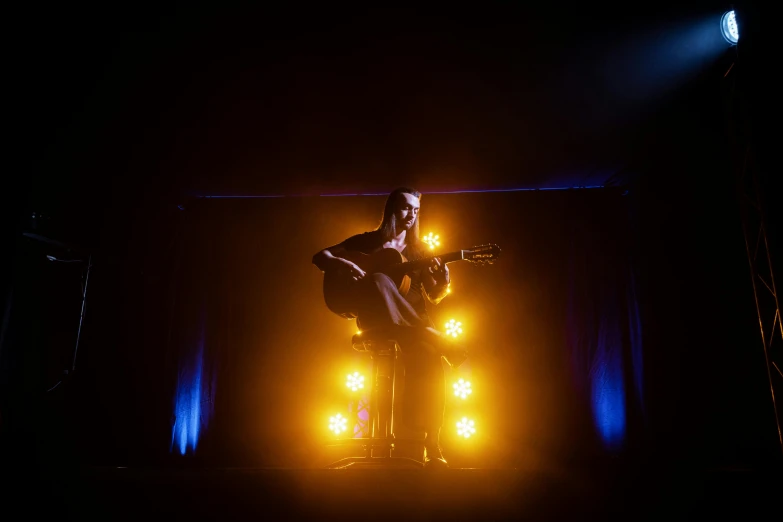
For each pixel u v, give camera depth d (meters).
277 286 6.68
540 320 6.30
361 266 3.26
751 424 4.72
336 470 2.14
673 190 5.65
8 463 2.25
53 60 3.81
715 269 5.08
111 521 2.14
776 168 3.31
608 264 6.33
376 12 4.38
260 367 6.47
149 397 6.28
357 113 5.46
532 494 2.07
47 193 5.71
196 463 6.21
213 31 4.50
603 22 4.41
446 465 2.78
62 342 5.95
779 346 3.70
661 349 5.71
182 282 6.70
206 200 6.92
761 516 2.03
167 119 5.45
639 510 2.05
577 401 6.05
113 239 6.38
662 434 5.58
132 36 4.44
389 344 3.10
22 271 5.73
